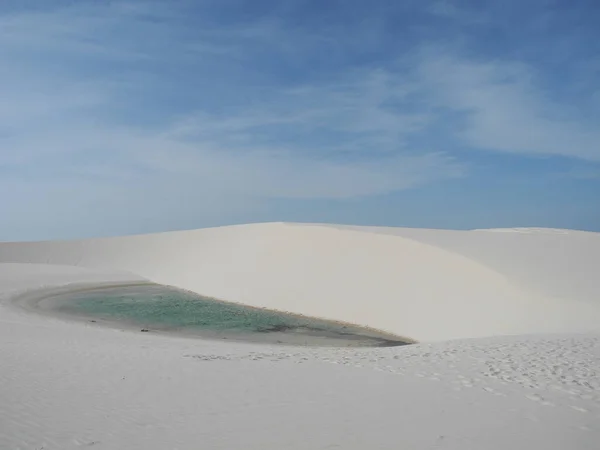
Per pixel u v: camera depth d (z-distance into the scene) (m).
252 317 20.58
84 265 40.09
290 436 5.57
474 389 7.71
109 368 8.48
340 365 9.41
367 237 26.53
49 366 8.32
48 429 5.39
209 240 37.16
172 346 13.00
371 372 8.78
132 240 43.44
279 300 22.94
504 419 6.38
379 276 22.16
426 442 5.54
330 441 5.47
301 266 25.59
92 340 13.16
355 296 21.22
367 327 18.94
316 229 29.94
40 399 6.39
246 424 5.90
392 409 6.66
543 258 21.78
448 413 6.55
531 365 9.22
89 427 5.54
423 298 19.44
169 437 5.39
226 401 6.79
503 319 16.45
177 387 7.41
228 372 8.58
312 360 9.97
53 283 28.42
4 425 5.39
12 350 9.74
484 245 24.20
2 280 27.98
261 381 7.96
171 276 32.00
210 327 18.55
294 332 17.98
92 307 22.17
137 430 5.54
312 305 21.66
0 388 6.71
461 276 20.02
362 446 5.37
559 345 11.15
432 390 7.62
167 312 21.31
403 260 22.83
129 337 15.07
